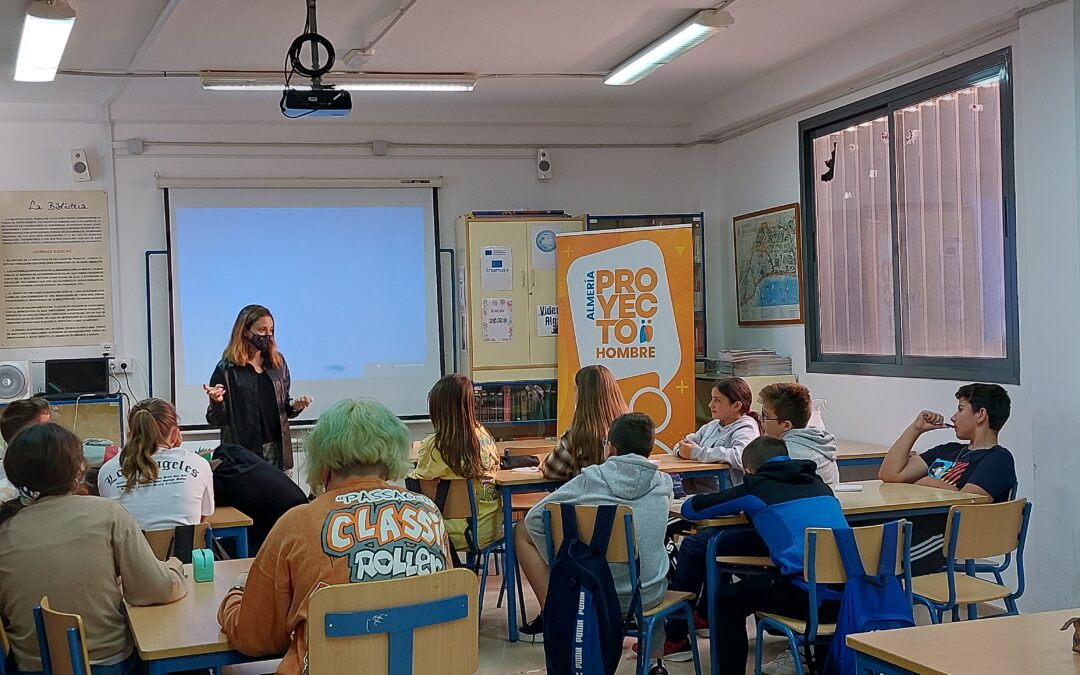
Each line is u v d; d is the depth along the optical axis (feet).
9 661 9.29
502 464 18.37
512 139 27.25
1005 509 12.81
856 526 14.07
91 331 24.54
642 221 27.53
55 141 24.30
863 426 21.71
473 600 8.26
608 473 13.88
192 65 21.21
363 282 26.20
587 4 18.01
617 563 13.50
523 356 25.95
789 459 13.41
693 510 13.51
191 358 25.00
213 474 15.85
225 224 25.27
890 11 19.35
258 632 8.13
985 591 13.07
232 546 15.33
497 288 25.81
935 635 7.66
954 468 15.69
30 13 16.14
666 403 24.09
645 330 24.32
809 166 23.65
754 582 13.16
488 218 25.76
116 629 9.39
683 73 23.86
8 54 19.84
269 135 25.61
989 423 15.43
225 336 25.23
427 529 8.46
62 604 9.18
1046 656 7.09
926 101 19.65
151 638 8.40
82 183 24.47
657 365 24.20
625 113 27.76
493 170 27.17
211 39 19.39
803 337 24.04
